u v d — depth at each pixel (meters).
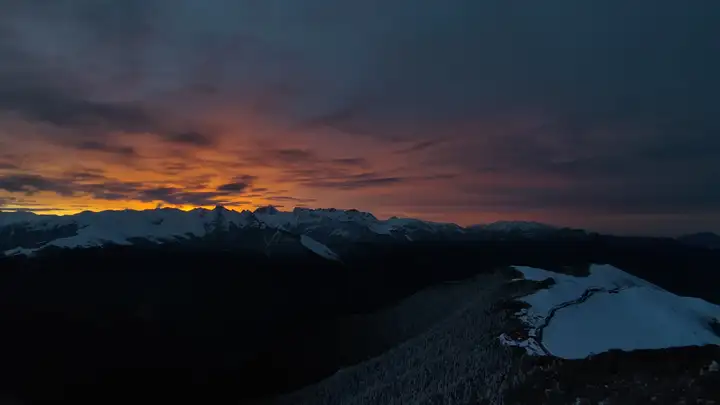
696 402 42.38
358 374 86.69
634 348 56.78
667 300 76.94
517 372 56.00
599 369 52.50
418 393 64.06
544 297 77.81
